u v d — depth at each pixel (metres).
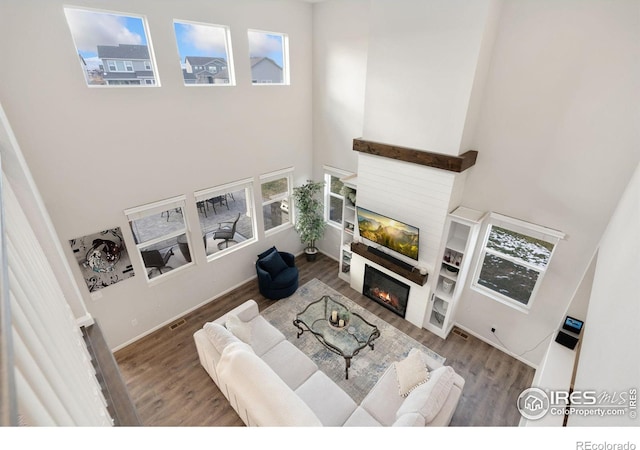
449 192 4.16
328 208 6.88
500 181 4.11
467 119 3.82
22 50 3.09
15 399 0.48
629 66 2.97
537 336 4.36
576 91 3.30
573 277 3.84
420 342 4.90
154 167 4.34
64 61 3.34
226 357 3.27
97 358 2.62
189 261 5.32
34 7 3.06
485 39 3.45
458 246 4.58
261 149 5.59
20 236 1.54
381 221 4.98
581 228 3.63
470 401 4.04
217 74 4.68
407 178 4.55
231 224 5.97
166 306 5.10
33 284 1.33
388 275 5.30
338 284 6.26
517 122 3.77
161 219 4.82
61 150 3.55
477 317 4.92
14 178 2.31
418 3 3.74
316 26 5.50
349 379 4.29
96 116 3.69
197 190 4.92
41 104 3.31
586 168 3.43
